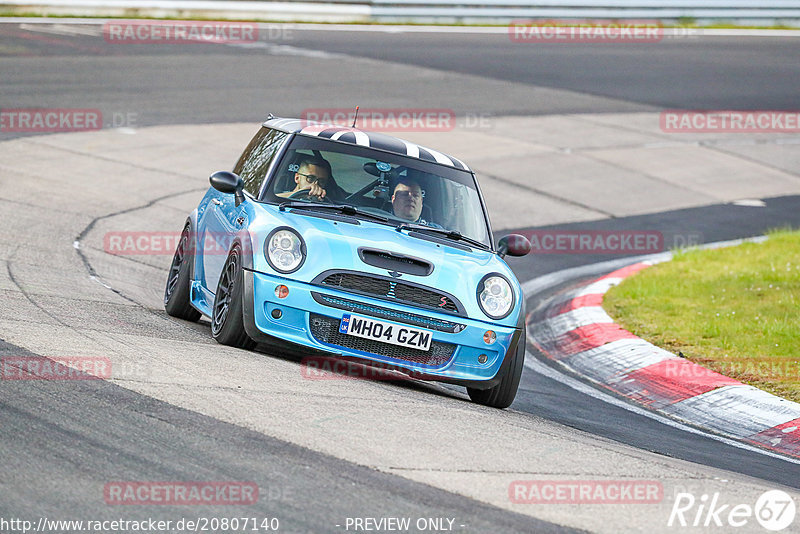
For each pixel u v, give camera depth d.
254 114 69.50
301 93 77.19
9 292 27.09
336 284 23.17
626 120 84.44
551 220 57.72
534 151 71.75
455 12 120.31
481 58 102.00
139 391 19.05
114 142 59.06
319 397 20.66
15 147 54.78
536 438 20.50
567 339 35.53
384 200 26.02
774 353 31.95
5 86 68.44
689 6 133.50
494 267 24.98
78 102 66.81
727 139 82.50
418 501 15.45
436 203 26.52
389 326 23.05
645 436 24.23
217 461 16.05
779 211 65.25
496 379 24.09
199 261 28.45
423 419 20.38
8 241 36.12
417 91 83.62
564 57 107.81
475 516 15.12
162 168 55.50
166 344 23.53
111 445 16.17
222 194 28.81
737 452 23.97
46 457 15.38
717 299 39.41
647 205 63.47
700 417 27.50
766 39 130.62
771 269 44.47
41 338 22.12
